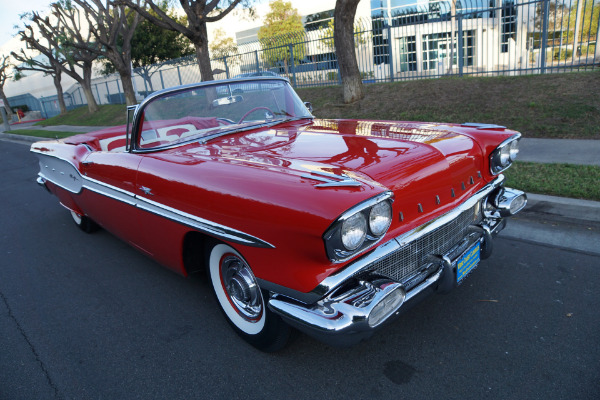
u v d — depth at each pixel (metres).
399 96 10.47
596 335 2.40
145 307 3.15
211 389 2.24
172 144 2.97
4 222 5.64
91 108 25.27
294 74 15.50
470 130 2.87
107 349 2.67
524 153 6.02
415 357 2.35
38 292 3.52
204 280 3.53
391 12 22.42
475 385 2.11
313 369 2.32
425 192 2.21
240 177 2.14
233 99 3.27
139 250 3.39
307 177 1.96
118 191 3.07
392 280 1.90
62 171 4.10
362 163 2.17
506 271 3.19
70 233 4.96
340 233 1.70
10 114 39.91
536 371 2.17
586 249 3.40
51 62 27.81
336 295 1.87
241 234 2.08
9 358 2.65
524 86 8.81
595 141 6.23
